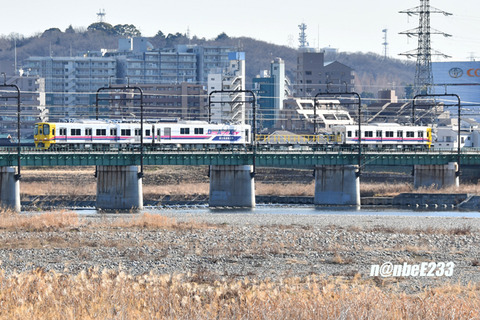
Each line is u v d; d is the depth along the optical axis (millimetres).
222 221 165250
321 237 131500
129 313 65938
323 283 87875
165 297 71688
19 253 114000
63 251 115562
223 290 76438
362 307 67875
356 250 117750
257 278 95250
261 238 129625
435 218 176000
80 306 68250
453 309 68438
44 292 72625
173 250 116562
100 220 158500
